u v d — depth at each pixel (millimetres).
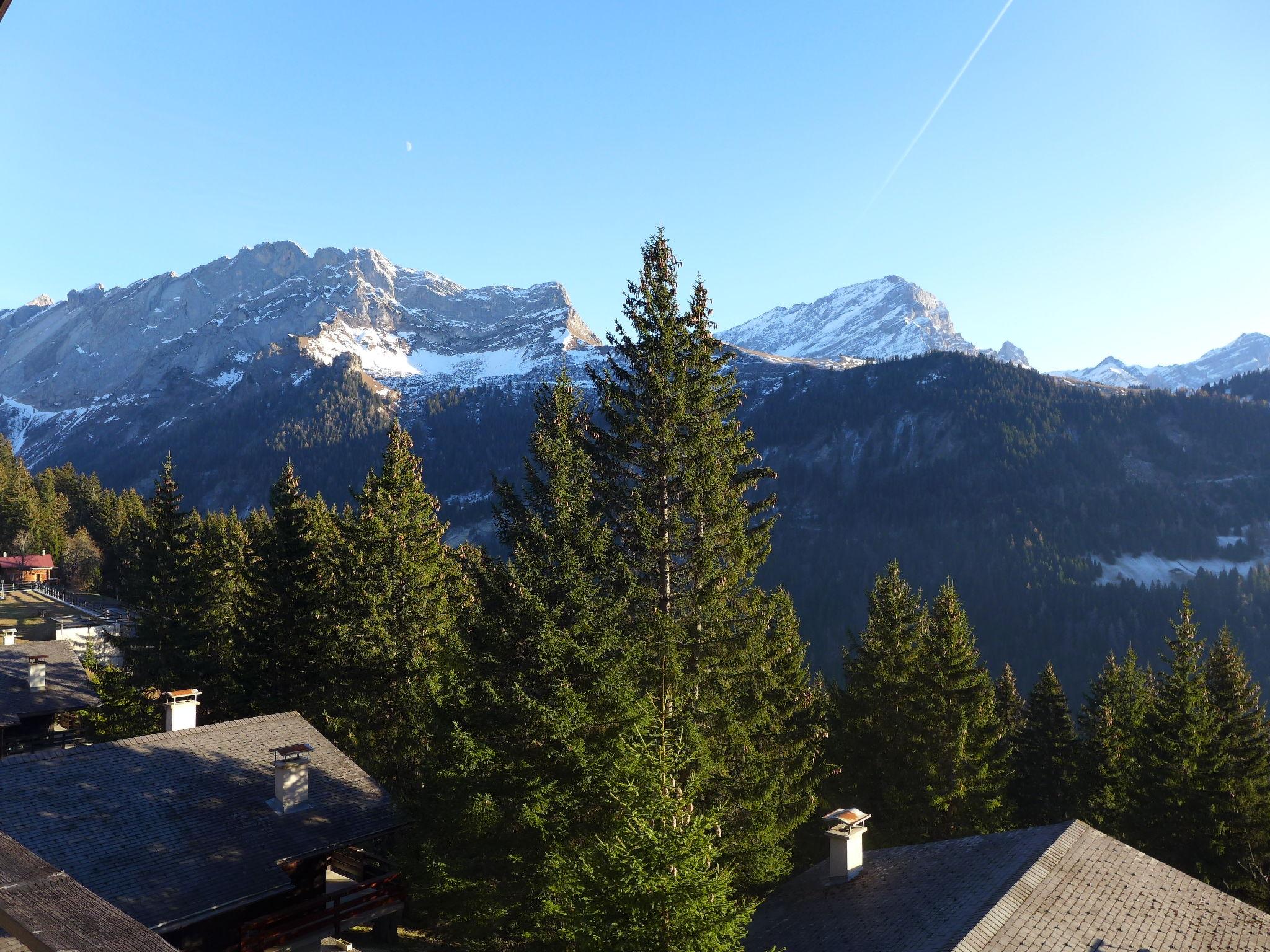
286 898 22625
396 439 43656
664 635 24203
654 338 28531
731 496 28328
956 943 14570
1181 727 39969
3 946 5453
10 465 148625
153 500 52406
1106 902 16656
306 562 39938
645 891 14141
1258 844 36938
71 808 21453
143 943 4723
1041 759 51594
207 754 25328
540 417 28891
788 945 18094
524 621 21484
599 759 19656
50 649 47312
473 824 19750
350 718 34750
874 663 42062
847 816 20766
